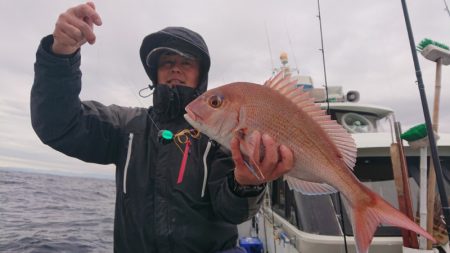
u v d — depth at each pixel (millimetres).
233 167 722
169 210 673
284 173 583
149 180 707
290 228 1238
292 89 641
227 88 623
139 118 805
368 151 1221
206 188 707
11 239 3457
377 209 597
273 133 593
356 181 620
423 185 922
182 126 771
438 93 934
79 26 591
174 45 846
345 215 1107
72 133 703
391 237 1046
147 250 657
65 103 668
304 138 610
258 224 2033
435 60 937
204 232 679
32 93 677
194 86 862
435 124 924
